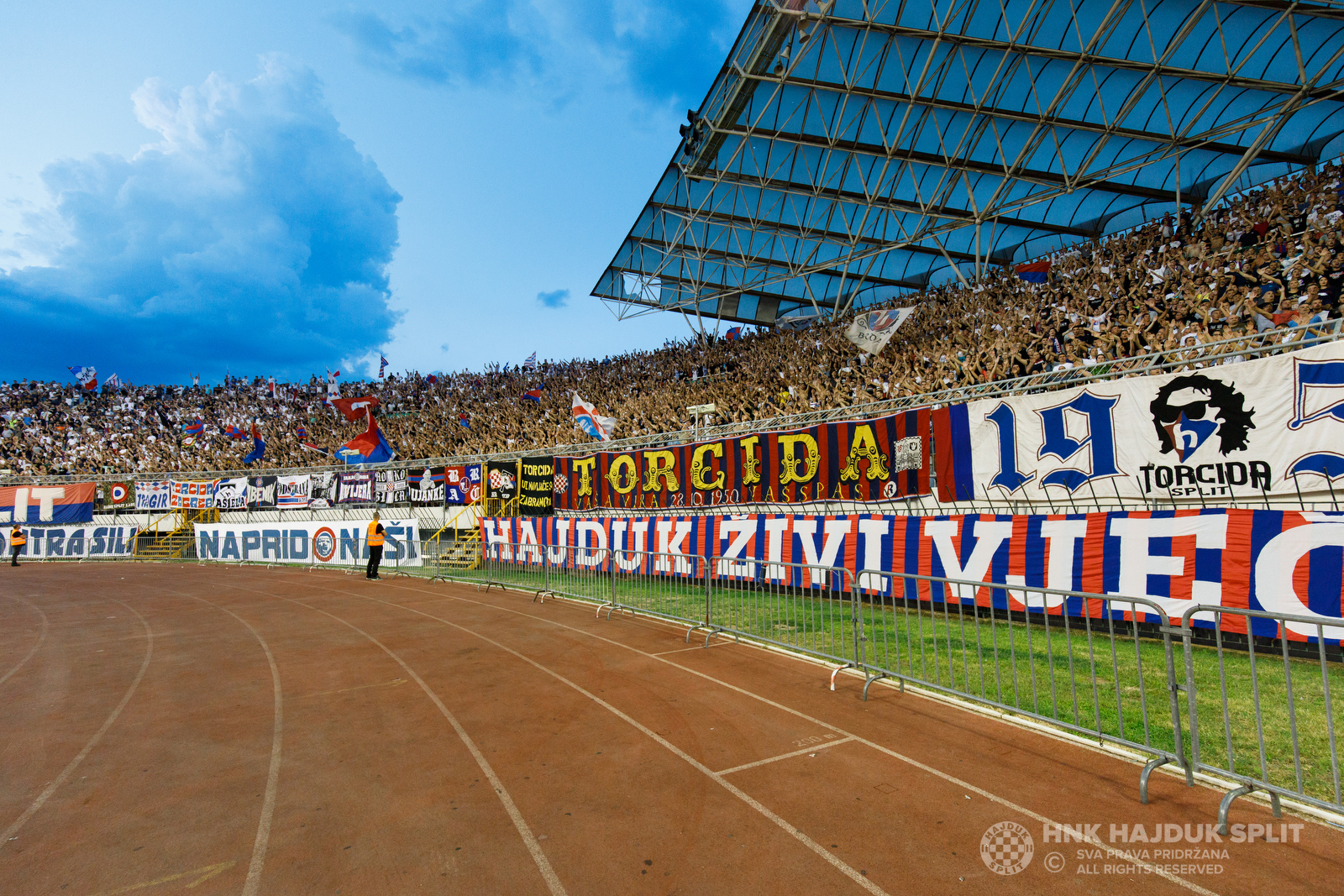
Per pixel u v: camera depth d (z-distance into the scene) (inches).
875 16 699.4
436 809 186.7
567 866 155.9
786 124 927.0
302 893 147.6
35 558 1160.8
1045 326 700.0
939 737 231.5
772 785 196.5
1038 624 376.8
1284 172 875.4
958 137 895.7
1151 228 863.7
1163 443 352.8
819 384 879.7
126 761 230.5
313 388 2014.0
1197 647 315.9
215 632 463.5
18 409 1937.7
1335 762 152.2
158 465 1514.5
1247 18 633.0
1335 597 271.7
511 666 345.1
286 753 232.7
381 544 803.4
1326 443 297.0
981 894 140.9
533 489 863.7
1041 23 677.3
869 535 468.8
